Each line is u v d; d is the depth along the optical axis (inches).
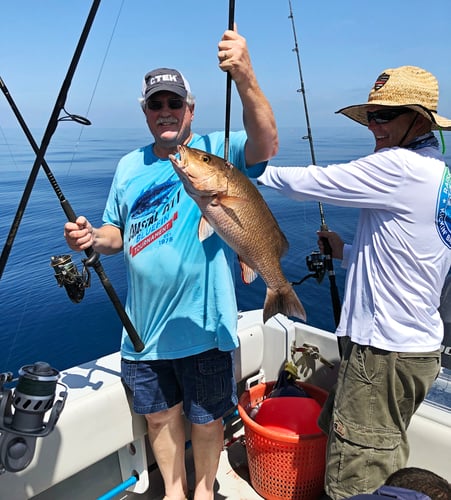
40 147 70.4
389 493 45.8
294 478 88.0
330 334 106.1
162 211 79.4
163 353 80.5
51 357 190.2
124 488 88.0
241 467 102.4
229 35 60.1
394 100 69.5
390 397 69.6
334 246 96.3
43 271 278.1
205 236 73.5
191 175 65.7
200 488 87.3
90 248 79.6
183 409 85.9
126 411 85.4
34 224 376.8
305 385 104.7
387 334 68.8
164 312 80.0
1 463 62.4
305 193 74.9
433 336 70.0
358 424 71.2
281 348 110.5
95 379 86.7
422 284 68.0
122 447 89.4
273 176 79.8
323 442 86.7
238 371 107.4
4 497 70.7
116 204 87.7
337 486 74.2
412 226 67.1
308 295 247.9
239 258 74.0
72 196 505.7
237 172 69.8
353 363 72.4
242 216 70.3
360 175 68.9
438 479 47.9
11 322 217.6
